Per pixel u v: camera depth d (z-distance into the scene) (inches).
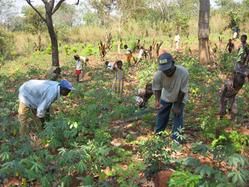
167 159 135.3
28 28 1030.4
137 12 1175.0
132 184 128.5
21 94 176.4
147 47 748.0
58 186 129.7
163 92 163.8
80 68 408.8
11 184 136.3
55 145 162.2
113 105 248.5
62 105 255.0
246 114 205.2
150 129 191.5
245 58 296.7
